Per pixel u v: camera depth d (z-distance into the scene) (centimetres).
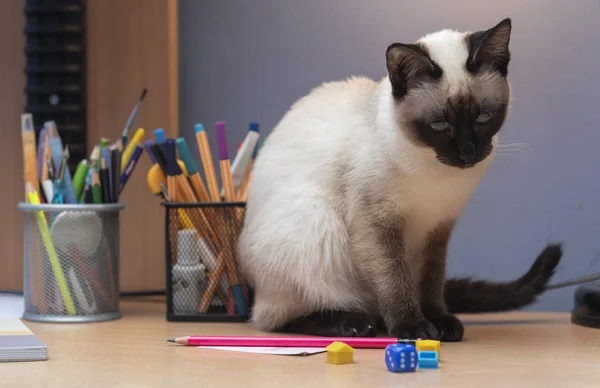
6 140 184
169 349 116
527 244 165
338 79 177
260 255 135
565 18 161
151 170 156
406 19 171
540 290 150
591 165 161
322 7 178
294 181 138
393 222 131
